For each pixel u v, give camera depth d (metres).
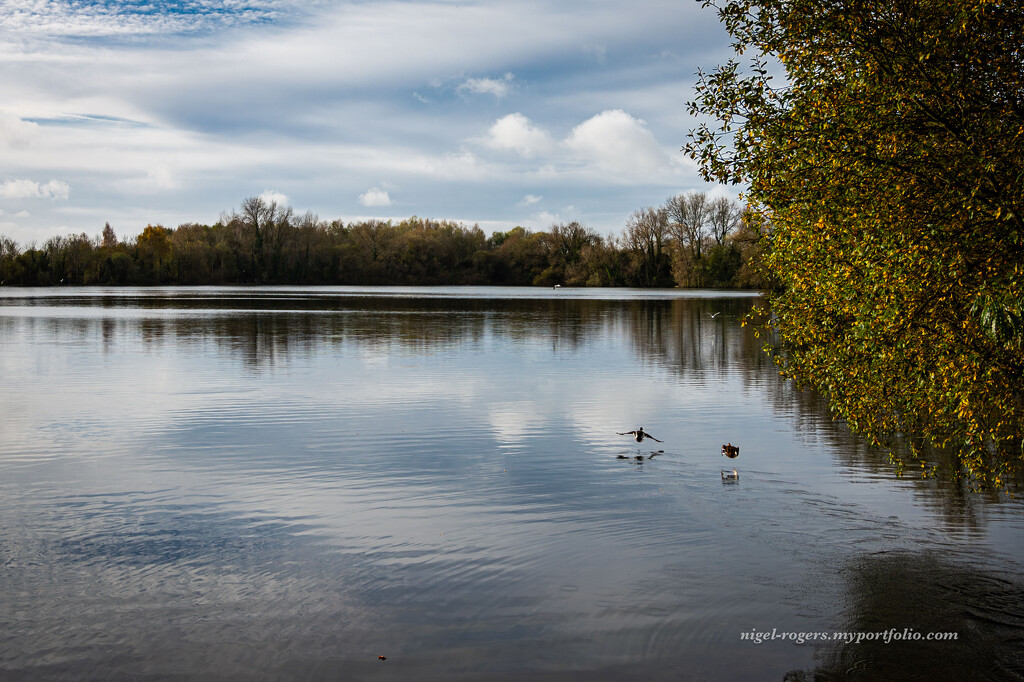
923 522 12.77
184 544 11.95
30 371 30.84
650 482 15.20
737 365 33.28
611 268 163.38
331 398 24.86
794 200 11.24
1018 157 9.41
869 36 9.96
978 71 10.05
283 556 11.45
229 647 8.88
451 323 57.47
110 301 92.81
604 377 29.64
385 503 13.97
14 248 168.62
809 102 10.98
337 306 82.69
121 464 16.73
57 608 9.84
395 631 9.21
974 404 10.70
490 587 10.34
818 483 15.06
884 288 10.38
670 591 10.20
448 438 19.19
